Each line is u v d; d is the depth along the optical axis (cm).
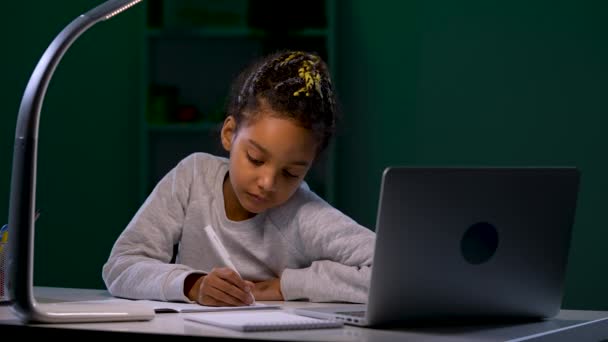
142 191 353
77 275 382
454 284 125
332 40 341
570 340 132
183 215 182
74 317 119
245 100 165
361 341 107
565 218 135
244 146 161
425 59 360
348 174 366
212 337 107
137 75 376
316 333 113
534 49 354
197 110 358
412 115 361
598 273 351
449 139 359
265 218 179
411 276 120
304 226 174
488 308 132
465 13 358
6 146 381
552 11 352
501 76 356
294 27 346
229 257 166
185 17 350
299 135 157
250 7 348
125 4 124
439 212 119
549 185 131
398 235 117
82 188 381
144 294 156
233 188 170
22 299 116
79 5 380
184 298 149
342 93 366
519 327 131
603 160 349
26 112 119
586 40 350
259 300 165
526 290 135
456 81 358
